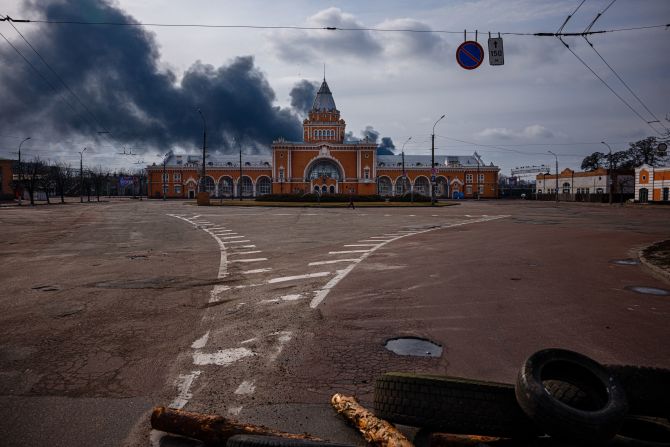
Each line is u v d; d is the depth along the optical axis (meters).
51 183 88.56
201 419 3.24
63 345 5.21
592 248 14.08
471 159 106.19
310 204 48.16
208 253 12.66
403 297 7.54
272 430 3.17
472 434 3.14
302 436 3.11
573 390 3.11
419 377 3.32
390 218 27.86
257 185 99.31
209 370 4.54
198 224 22.94
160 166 98.38
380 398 3.41
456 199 96.19
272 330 5.79
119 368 4.57
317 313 6.57
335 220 25.84
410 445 2.97
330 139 94.38
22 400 3.88
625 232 19.59
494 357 4.91
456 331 5.80
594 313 6.69
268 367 4.62
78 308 6.79
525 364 3.16
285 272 9.74
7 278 9.09
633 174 82.56
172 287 8.27
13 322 6.08
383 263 10.93
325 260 11.39
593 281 9.08
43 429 3.42
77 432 3.38
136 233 18.45
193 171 98.69
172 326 5.94
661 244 14.40
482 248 13.84
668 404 3.28
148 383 4.23
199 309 6.77
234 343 5.31
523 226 22.39
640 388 3.31
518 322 6.20
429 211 37.56
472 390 3.19
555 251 13.34
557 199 84.88
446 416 3.19
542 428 2.89
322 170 93.31
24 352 4.99
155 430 3.39
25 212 34.47
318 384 4.23
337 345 5.27
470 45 13.66
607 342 5.42
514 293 7.91
